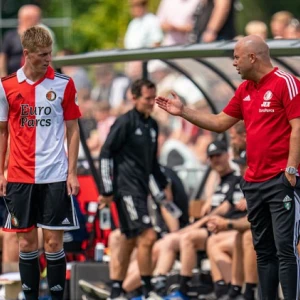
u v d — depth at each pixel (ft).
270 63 104.42
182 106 107.34
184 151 173.68
